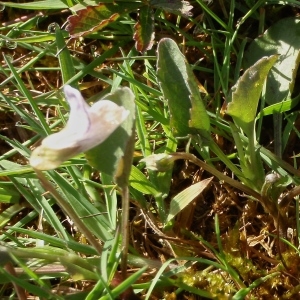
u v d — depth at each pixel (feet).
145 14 0.60
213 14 0.60
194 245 0.53
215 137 0.59
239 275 0.51
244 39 0.61
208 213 0.56
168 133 0.56
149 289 0.46
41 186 0.55
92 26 0.60
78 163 0.55
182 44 0.62
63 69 0.60
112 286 0.48
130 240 0.55
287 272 0.51
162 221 0.54
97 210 0.53
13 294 0.51
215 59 0.60
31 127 0.58
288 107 0.56
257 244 0.54
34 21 0.66
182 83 0.51
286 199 0.51
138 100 0.56
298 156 0.55
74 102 0.40
